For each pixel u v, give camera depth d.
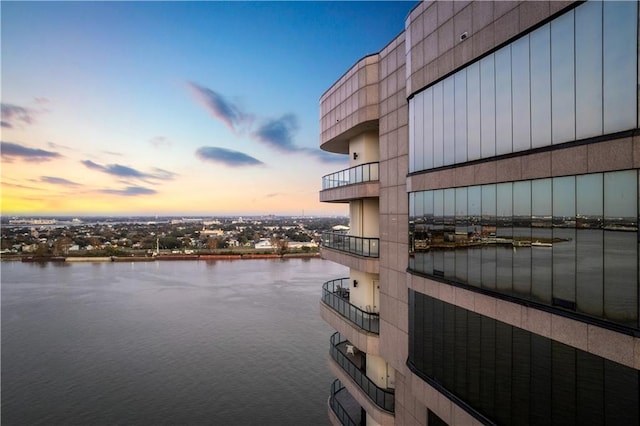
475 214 11.59
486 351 11.09
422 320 14.23
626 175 7.50
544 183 9.27
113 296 88.88
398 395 16.78
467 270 11.98
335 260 21.67
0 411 40.22
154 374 48.25
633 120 7.33
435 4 13.30
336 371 21.94
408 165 15.65
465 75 11.95
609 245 7.82
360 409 22.72
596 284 8.09
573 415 8.56
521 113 9.86
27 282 108.62
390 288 17.00
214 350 55.62
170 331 63.50
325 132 23.08
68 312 74.75
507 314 10.27
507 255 10.41
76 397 42.88
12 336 61.47
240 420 38.84
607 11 7.75
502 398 10.53
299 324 66.88
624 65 7.45
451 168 12.58
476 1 11.38
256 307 77.88
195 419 38.97
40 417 39.12
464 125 12.01
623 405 7.56
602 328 7.85
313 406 41.50
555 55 8.92
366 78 18.20
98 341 59.19
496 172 10.63
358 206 20.64
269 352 54.94
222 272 126.62
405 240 15.96
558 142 8.87
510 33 10.12
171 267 140.00
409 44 14.88
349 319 19.92
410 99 15.09
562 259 8.83
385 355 17.34
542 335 9.28
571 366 8.59
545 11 9.09
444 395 12.73
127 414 39.66
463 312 12.03
